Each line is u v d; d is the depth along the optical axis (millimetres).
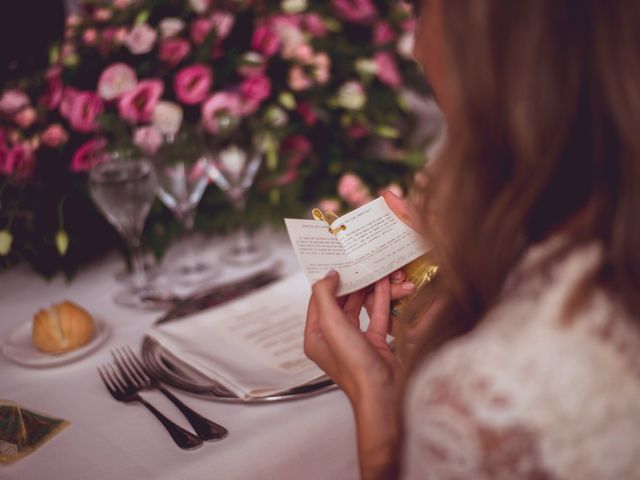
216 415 1146
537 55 804
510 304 850
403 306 1126
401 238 1174
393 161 1718
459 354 843
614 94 788
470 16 823
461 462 826
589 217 839
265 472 1095
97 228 1521
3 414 1153
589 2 789
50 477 1076
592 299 825
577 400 804
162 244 1525
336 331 1037
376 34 1847
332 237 1165
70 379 1239
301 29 1708
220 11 1611
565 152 830
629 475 820
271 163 1607
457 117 859
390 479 1005
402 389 948
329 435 1126
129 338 1328
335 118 1740
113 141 1502
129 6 1581
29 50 2004
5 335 1363
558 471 813
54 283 1509
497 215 852
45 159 1497
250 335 1277
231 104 1489
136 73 1521
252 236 1630
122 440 1119
